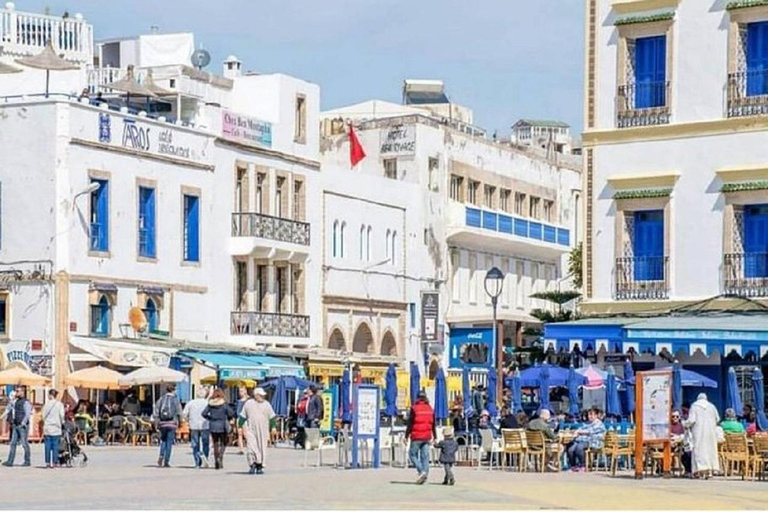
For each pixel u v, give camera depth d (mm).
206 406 46875
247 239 75438
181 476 42031
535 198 105938
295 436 63219
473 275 98188
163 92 73312
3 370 64688
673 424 46750
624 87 57562
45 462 47781
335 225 84562
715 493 36469
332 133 95375
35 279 64875
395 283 90062
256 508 30641
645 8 57062
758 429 48156
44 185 65062
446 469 38750
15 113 65750
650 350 52000
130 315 68062
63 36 83438
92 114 66500
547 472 45281
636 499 34188
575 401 51781
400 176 92750
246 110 80500
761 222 55250
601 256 57906
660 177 56625
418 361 91875
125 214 68312
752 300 54875
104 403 65688
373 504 32062
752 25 55406
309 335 80875
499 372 60062
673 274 56438
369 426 47375
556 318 83125
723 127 55594
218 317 74375
